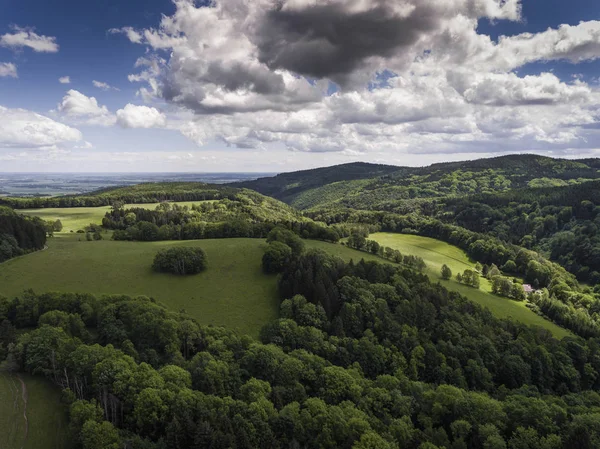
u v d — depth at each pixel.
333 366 71.81
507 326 97.00
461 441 57.97
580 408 67.88
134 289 107.62
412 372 78.62
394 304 96.75
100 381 56.41
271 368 68.25
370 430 55.00
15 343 70.25
